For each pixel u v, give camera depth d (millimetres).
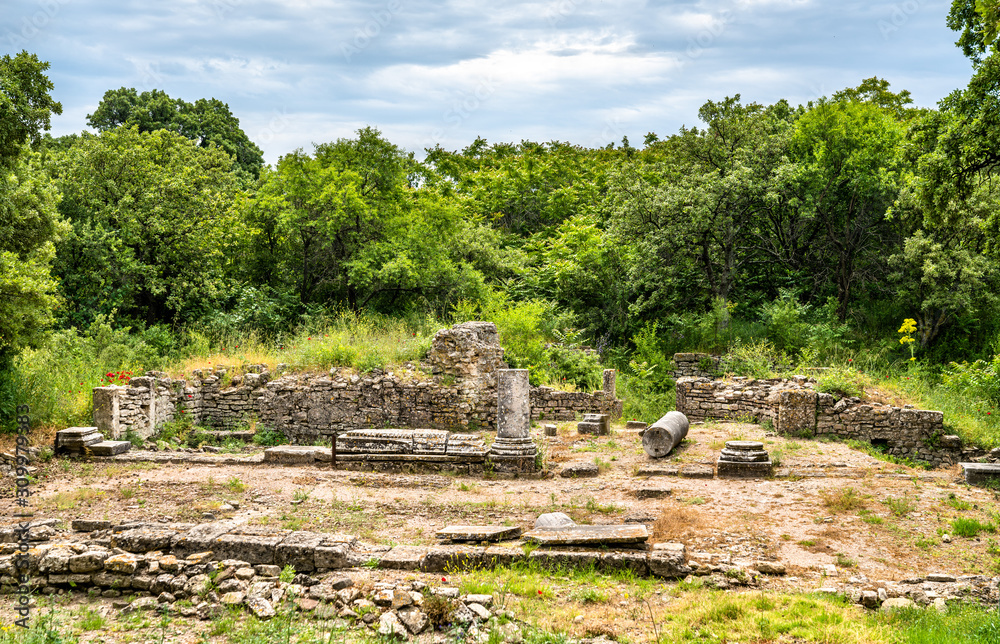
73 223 25594
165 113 45375
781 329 27656
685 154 31734
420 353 19781
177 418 18562
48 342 16906
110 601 7770
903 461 17031
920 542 9797
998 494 12266
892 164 28219
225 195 29891
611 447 16375
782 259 30688
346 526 10695
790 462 14664
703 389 20703
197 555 8406
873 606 7711
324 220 28391
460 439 14617
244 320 27234
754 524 10625
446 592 7512
